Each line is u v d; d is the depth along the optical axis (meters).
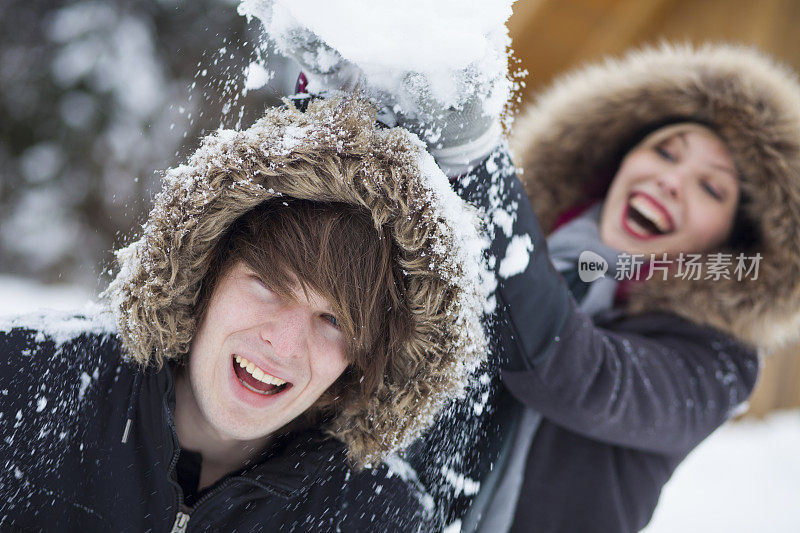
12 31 4.38
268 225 0.87
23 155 4.28
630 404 1.27
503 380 1.25
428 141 0.93
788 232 1.42
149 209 0.99
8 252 4.20
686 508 3.04
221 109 2.43
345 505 1.00
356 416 0.96
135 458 0.95
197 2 3.90
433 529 1.08
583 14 3.87
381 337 0.91
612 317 1.50
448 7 0.81
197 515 0.93
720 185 1.49
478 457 1.25
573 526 1.37
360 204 0.86
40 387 0.95
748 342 1.48
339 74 0.92
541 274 1.10
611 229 1.55
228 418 0.92
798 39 3.91
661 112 1.58
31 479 0.94
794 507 3.14
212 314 0.91
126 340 0.92
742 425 4.18
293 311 0.89
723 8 3.92
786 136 1.44
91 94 4.22
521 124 1.84
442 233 0.86
